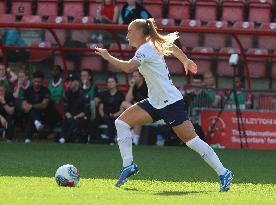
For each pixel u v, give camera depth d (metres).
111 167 37.34
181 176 33.88
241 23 58.94
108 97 52.09
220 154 46.78
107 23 56.41
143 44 27.67
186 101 51.97
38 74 52.75
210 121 52.09
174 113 27.67
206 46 55.88
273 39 55.69
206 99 52.09
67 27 52.84
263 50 55.69
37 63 56.81
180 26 53.84
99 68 56.75
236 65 51.19
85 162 39.72
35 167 36.31
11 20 61.28
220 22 58.94
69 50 56.06
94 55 56.59
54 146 49.56
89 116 52.44
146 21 27.75
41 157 42.03
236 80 52.09
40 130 53.66
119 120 28.33
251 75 56.22
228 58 56.03
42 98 52.84
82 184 29.09
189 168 37.81
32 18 60.47
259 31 51.28
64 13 61.09
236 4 60.44
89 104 52.25
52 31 54.44
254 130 51.81
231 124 51.97
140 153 45.84
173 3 60.62
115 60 27.14
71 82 52.66
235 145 52.00
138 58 27.22
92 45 55.97
